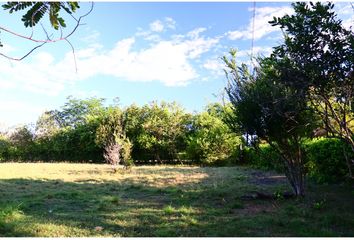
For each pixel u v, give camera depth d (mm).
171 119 21297
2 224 4793
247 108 6996
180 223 5035
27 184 9891
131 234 4516
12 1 2016
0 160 26156
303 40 4523
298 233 4488
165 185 9719
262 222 5090
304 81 4641
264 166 14227
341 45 4398
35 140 26422
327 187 8336
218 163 19156
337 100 4848
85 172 14086
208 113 21922
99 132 19875
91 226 4926
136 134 21781
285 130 6930
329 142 8859
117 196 7629
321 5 4422
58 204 6605
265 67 6691
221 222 5121
